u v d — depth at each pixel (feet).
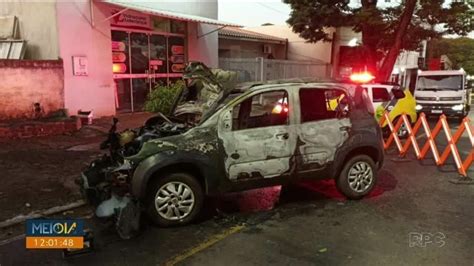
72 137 32.76
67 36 37.01
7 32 38.99
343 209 18.11
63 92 36.27
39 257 13.47
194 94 21.85
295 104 17.58
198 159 15.83
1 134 30.60
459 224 16.34
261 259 13.30
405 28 57.88
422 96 52.95
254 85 17.67
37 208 17.57
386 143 32.30
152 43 47.67
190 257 13.48
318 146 17.93
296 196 19.95
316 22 69.05
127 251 13.96
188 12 52.21
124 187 15.85
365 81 35.27
